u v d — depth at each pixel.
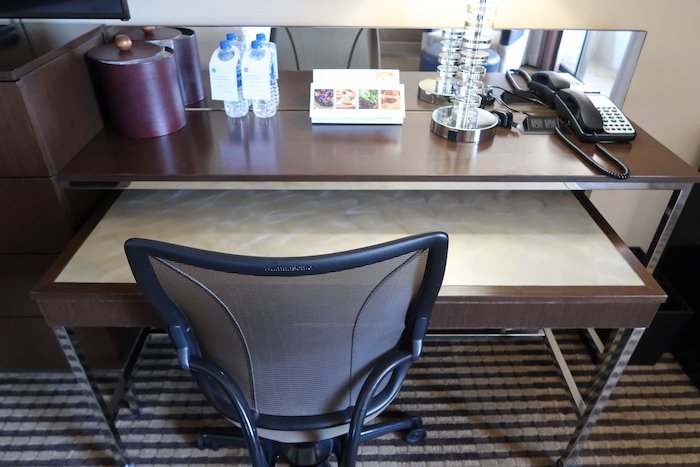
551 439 1.41
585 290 0.97
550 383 1.57
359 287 0.72
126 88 1.10
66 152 1.06
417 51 1.39
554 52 1.42
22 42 1.07
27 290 1.21
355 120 1.26
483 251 1.07
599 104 1.25
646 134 1.24
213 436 1.32
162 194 1.24
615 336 1.07
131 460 1.34
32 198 1.04
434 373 1.60
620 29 1.44
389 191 1.28
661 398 1.54
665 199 1.82
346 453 0.86
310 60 1.42
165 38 1.24
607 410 1.50
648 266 1.28
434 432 1.42
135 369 1.47
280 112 1.32
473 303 0.96
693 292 1.59
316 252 1.05
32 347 1.36
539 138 1.21
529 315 0.98
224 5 1.38
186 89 1.33
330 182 1.04
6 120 0.94
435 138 1.20
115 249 1.04
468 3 1.38
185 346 0.85
